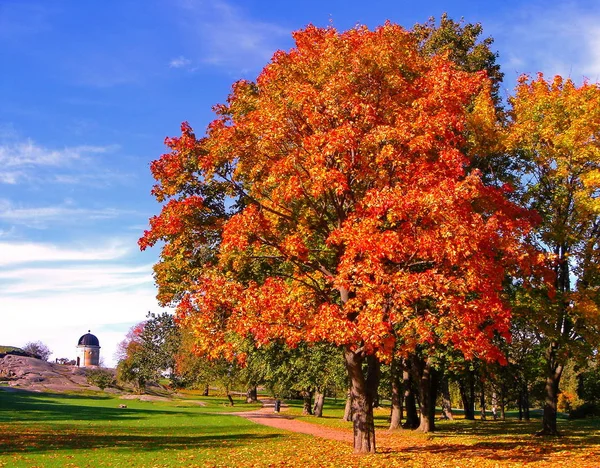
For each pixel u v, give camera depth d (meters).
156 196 18.14
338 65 16.59
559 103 22.80
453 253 13.28
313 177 14.88
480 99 23.53
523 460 16.27
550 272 18.75
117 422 35.38
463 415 64.62
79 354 126.62
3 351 100.88
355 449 18.09
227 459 17.72
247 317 15.48
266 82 17.95
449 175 14.90
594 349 22.27
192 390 105.88
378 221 14.23
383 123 15.93
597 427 31.83
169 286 19.42
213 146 17.06
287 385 39.19
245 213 15.96
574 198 22.14
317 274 18.52
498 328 14.84
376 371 18.56
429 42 30.97
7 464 16.16
